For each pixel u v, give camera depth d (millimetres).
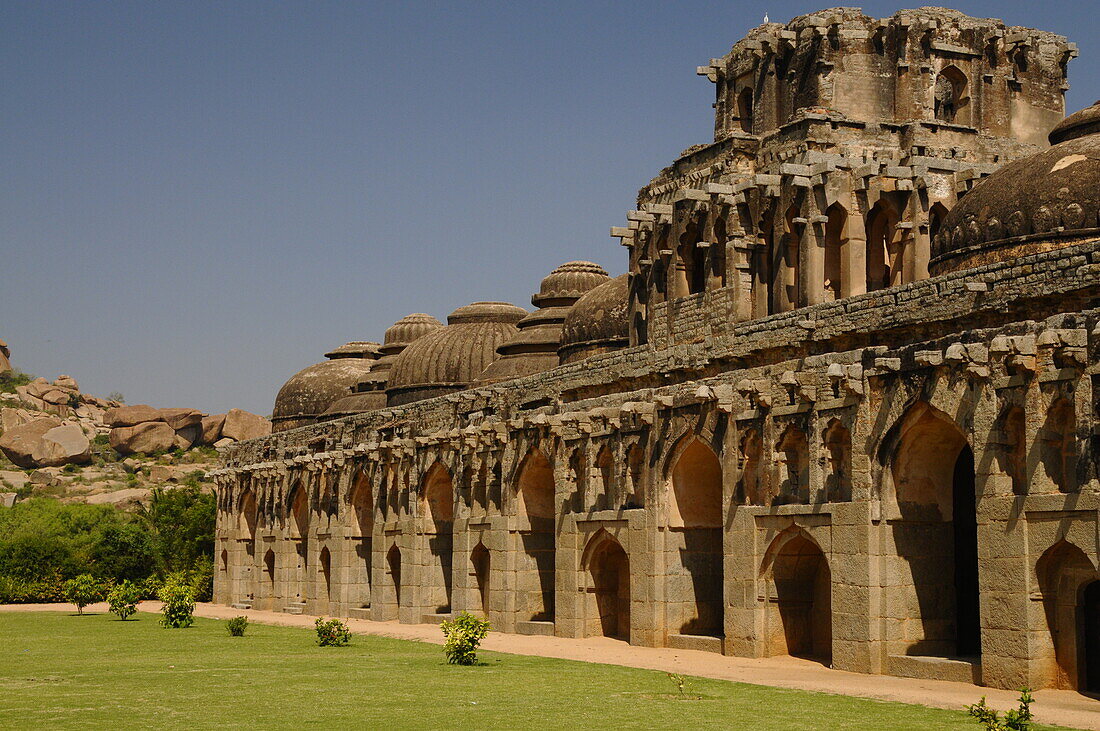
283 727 22531
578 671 31750
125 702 25953
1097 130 35406
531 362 58688
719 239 42625
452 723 22953
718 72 46562
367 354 80000
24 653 38250
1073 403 26297
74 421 179500
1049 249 32594
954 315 31594
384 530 55719
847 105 42438
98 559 85312
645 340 46594
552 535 47250
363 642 42250
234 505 72938
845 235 39844
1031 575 26922
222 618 58000
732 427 35719
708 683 29078
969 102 43375
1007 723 20938
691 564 39094
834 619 31828
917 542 31141
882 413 30891
